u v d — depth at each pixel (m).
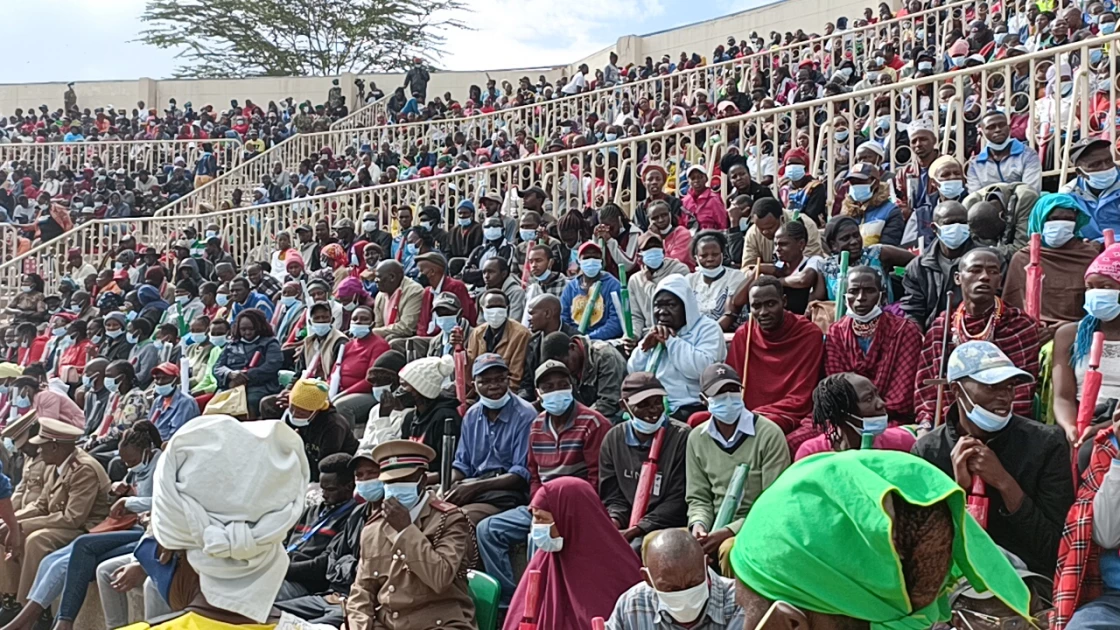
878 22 20.38
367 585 5.87
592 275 9.61
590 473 7.00
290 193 24.31
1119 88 11.02
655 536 4.55
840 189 10.98
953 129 11.37
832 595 1.82
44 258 21.05
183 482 3.13
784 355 7.28
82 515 7.88
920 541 1.81
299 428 8.49
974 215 7.57
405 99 31.94
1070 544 4.12
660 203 10.75
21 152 29.81
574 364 8.28
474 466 7.50
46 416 8.38
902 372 6.86
